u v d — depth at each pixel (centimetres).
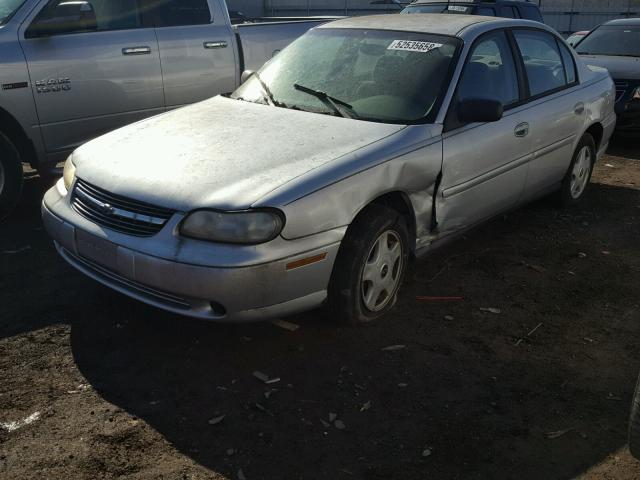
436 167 384
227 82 667
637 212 604
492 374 336
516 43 480
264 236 304
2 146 515
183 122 403
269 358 341
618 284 450
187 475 258
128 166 348
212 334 362
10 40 518
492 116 388
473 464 271
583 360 353
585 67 578
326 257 329
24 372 322
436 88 405
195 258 302
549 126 496
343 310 356
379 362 341
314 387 318
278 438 281
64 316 376
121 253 322
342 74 432
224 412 297
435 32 441
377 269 365
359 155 346
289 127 380
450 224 415
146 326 368
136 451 271
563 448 283
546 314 403
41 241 491
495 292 429
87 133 576
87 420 289
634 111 855
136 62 590
